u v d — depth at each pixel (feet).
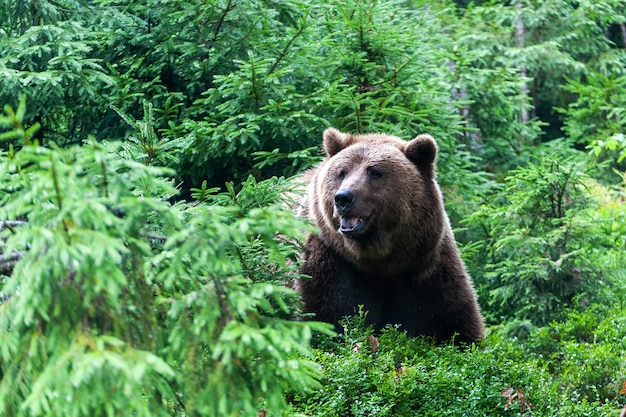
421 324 41.70
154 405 18.10
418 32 60.18
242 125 49.24
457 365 35.14
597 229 53.21
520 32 92.84
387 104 53.72
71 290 17.04
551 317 48.91
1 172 17.47
